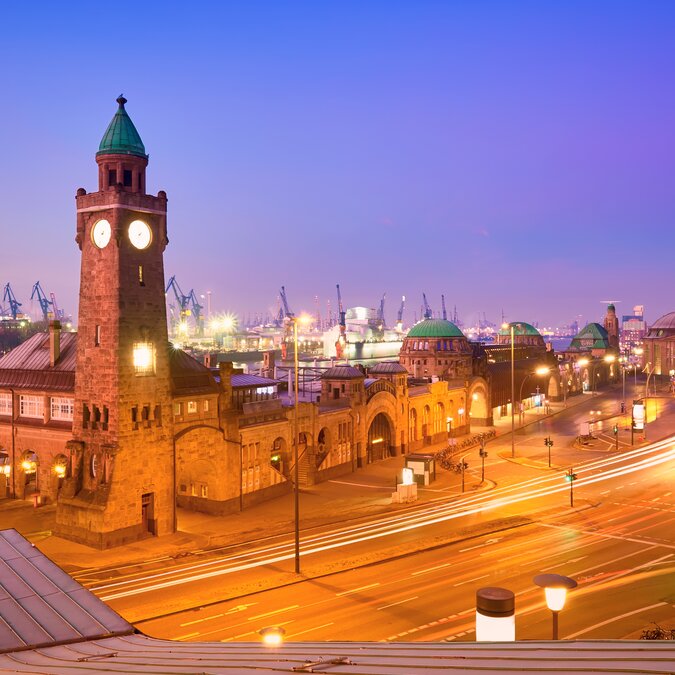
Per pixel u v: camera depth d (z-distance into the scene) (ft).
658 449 355.36
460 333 489.26
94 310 209.15
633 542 196.44
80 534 203.00
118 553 194.39
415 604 148.05
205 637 130.82
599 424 453.58
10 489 248.52
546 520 223.92
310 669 47.37
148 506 213.46
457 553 188.44
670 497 255.09
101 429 206.18
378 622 137.80
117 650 66.64
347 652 55.36
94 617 76.95
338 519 231.91
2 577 84.69
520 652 45.80
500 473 307.37
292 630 134.31
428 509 243.40
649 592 152.97
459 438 410.72
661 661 37.35
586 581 161.79
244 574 171.42
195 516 237.45
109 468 201.26
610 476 294.46
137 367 208.54
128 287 206.49
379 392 339.36
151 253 213.87
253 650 61.46
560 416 506.07
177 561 184.96
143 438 208.95
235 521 231.71
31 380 244.22
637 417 393.50
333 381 321.32
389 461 341.82
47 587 83.15
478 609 79.87
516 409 522.06
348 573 171.63
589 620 136.46
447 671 41.68
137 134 214.48
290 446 277.03
